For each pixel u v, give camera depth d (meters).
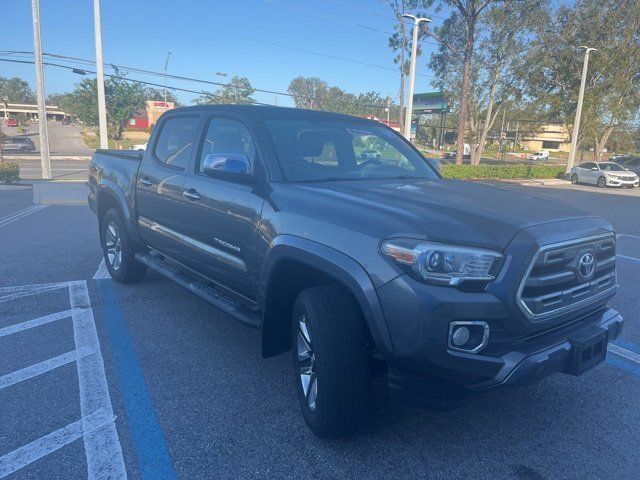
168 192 4.70
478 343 2.61
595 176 29.81
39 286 6.15
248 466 2.93
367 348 2.97
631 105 35.91
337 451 3.09
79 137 75.44
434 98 64.94
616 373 4.22
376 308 2.69
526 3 34.50
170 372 4.04
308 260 3.05
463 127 34.25
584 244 3.00
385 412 3.54
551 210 3.19
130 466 2.90
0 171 20.91
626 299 6.22
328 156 4.07
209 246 4.19
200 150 4.46
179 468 2.90
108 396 3.65
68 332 4.78
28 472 2.83
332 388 2.91
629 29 34.12
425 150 70.19
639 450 3.17
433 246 2.60
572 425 3.43
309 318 2.98
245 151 3.99
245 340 4.69
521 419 3.50
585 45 35.34
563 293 2.88
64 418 3.36
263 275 3.45
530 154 78.62
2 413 3.40
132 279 6.13
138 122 75.00
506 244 2.68
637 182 29.77
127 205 5.56
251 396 3.71
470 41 33.16
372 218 2.89
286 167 3.72
